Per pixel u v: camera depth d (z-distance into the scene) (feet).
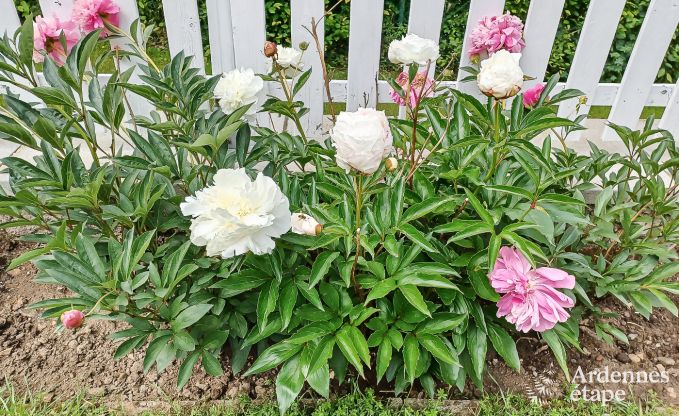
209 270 5.37
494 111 5.35
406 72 6.79
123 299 4.46
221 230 4.15
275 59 6.12
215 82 5.95
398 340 4.76
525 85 7.88
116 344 6.03
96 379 5.65
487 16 7.21
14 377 5.64
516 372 5.81
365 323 5.19
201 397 5.50
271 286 4.82
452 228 4.82
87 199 4.78
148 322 4.84
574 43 14.78
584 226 5.98
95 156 5.53
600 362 5.97
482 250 5.04
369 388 5.38
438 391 5.40
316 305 4.78
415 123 5.17
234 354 5.35
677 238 6.07
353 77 7.73
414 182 5.48
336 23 14.38
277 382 4.65
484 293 4.99
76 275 4.46
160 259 5.72
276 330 4.94
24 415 5.19
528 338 6.11
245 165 5.80
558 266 5.62
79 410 5.33
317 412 5.17
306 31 7.32
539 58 7.57
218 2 6.83
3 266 6.95
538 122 4.93
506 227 4.63
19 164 5.07
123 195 5.21
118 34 6.55
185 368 4.86
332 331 4.78
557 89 8.21
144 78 5.59
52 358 5.86
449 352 4.78
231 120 5.32
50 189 5.12
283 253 5.04
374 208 5.01
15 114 5.64
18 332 6.12
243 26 7.07
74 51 5.10
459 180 5.83
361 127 3.75
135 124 6.41
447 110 6.87
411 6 7.06
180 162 5.54
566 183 6.89
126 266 4.60
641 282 5.62
